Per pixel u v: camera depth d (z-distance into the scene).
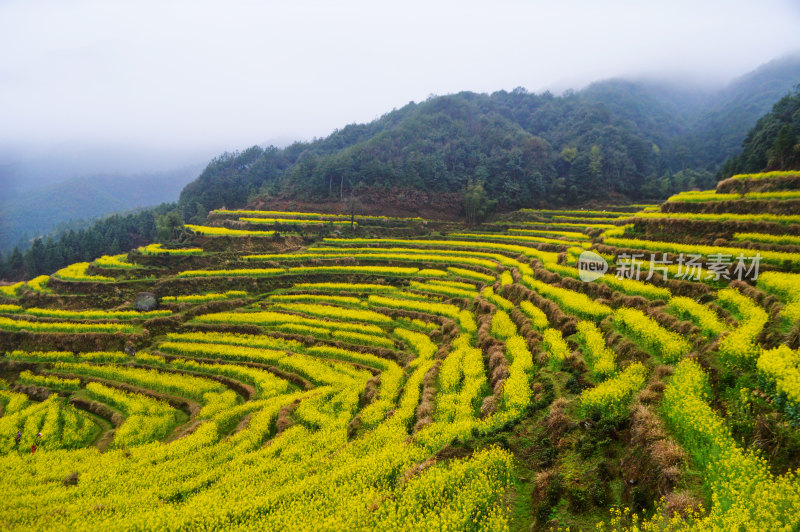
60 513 18.28
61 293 49.56
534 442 16.22
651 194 94.56
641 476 11.99
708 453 11.51
